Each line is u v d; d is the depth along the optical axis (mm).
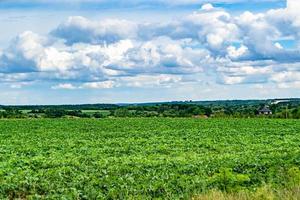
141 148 43750
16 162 32750
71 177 25000
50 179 24484
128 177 24406
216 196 17234
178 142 49812
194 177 23672
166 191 20734
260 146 44750
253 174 24469
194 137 57188
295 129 71875
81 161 33062
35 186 22812
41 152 41625
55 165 30891
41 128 78875
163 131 69000
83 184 22703
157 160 32375
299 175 22625
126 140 53625
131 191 20875
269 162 28531
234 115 133375
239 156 34281
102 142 51250
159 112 153125
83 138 58062
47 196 20594
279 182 21719
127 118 120375
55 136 61656
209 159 32281
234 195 17609
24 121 102125
